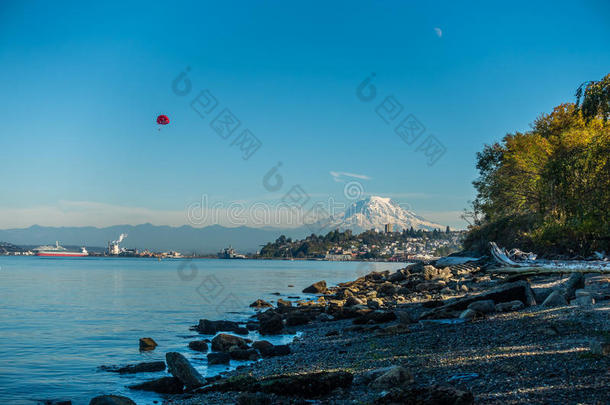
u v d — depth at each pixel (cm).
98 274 12038
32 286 7500
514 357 1373
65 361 2322
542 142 5634
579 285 2539
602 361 1177
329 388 1273
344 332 2811
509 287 2641
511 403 977
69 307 4653
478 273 5609
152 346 2650
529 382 1105
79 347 2678
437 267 6775
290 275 13225
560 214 4334
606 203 3659
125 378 1988
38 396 1733
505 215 6269
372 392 1226
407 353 1739
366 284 7075
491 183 6519
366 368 1573
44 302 5106
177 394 1691
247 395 1184
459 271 5988
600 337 1480
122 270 15062
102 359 2373
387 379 1259
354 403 1134
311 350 2277
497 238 6450
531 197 5525
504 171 6141
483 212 7012
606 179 3647
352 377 1330
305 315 3678
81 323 3594
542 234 4594
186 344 2770
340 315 3659
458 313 2647
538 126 6475
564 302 2364
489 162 7294
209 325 3197
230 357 2284
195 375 1775
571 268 3127
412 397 1022
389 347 1934
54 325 3484
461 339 1850
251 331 3272
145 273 13038
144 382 1806
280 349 2266
